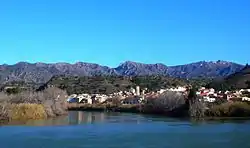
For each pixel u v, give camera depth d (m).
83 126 115.44
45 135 90.19
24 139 82.06
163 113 188.50
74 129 105.56
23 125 117.56
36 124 122.00
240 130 99.38
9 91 191.25
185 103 171.38
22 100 155.62
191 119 149.12
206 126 113.00
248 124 119.44
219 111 159.38
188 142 76.94
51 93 177.50
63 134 92.31
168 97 186.38
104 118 160.12
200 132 95.25
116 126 116.31
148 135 89.81
